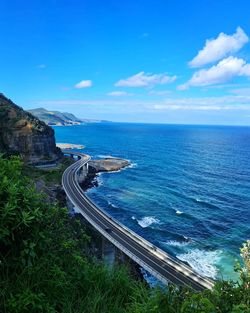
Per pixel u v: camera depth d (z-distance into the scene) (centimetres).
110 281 924
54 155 16262
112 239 6109
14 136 14438
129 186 13162
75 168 14588
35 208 784
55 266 793
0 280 700
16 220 697
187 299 715
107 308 824
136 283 952
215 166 18650
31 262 754
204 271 6047
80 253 1047
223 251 6894
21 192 763
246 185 13525
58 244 900
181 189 12681
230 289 750
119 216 9244
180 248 7062
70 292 822
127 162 18925
